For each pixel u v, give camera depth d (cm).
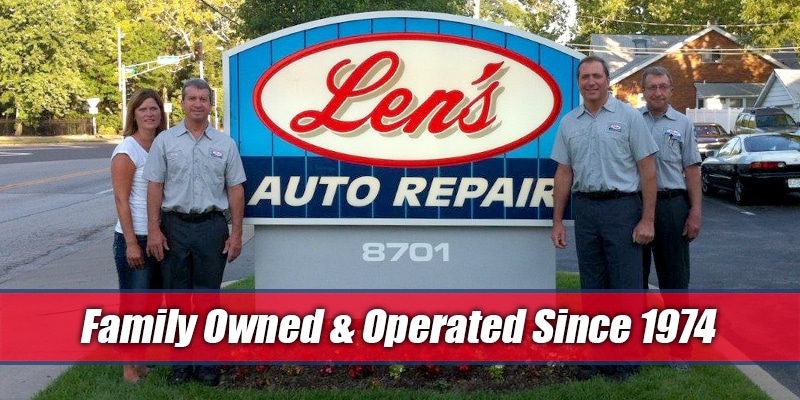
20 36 5178
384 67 596
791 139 1755
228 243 551
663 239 610
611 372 546
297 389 522
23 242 1308
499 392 517
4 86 5331
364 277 606
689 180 608
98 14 5706
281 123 598
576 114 541
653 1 5488
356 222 598
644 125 529
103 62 6366
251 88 599
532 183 596
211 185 532
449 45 596
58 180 2412
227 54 596
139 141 548
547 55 595
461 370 539
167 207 531
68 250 1233
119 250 554
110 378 554
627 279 538
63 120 6091
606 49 4875
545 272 604
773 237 1268
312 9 2247
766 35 3281
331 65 598
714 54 4541
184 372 541
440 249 604
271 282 605
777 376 595
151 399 504
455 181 596
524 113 597
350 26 598
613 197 534
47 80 5297
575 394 503
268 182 598
